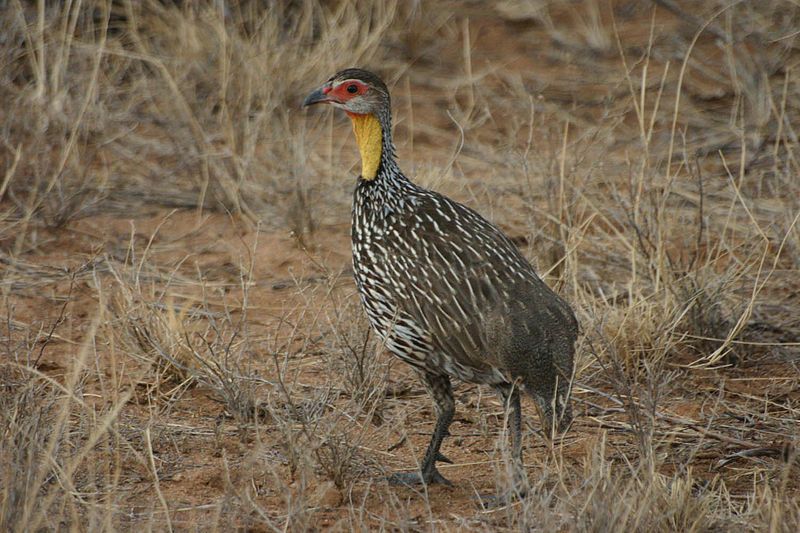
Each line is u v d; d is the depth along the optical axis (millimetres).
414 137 18500
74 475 8703
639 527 7660
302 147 15320
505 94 20188
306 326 12062
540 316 8656
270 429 9914
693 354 11711
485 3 23953
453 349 8750
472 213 9438
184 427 9945
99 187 15562
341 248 14492
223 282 13367
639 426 8891
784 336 12062
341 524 8148
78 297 12789
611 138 17312
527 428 10133
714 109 18938
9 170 15430
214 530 7629
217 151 16859
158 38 19172
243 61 17906
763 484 8977
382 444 9852
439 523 8328
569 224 12875
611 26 22828
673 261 13102
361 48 19859
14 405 8828
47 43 17453
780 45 20094
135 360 10992
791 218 13445
